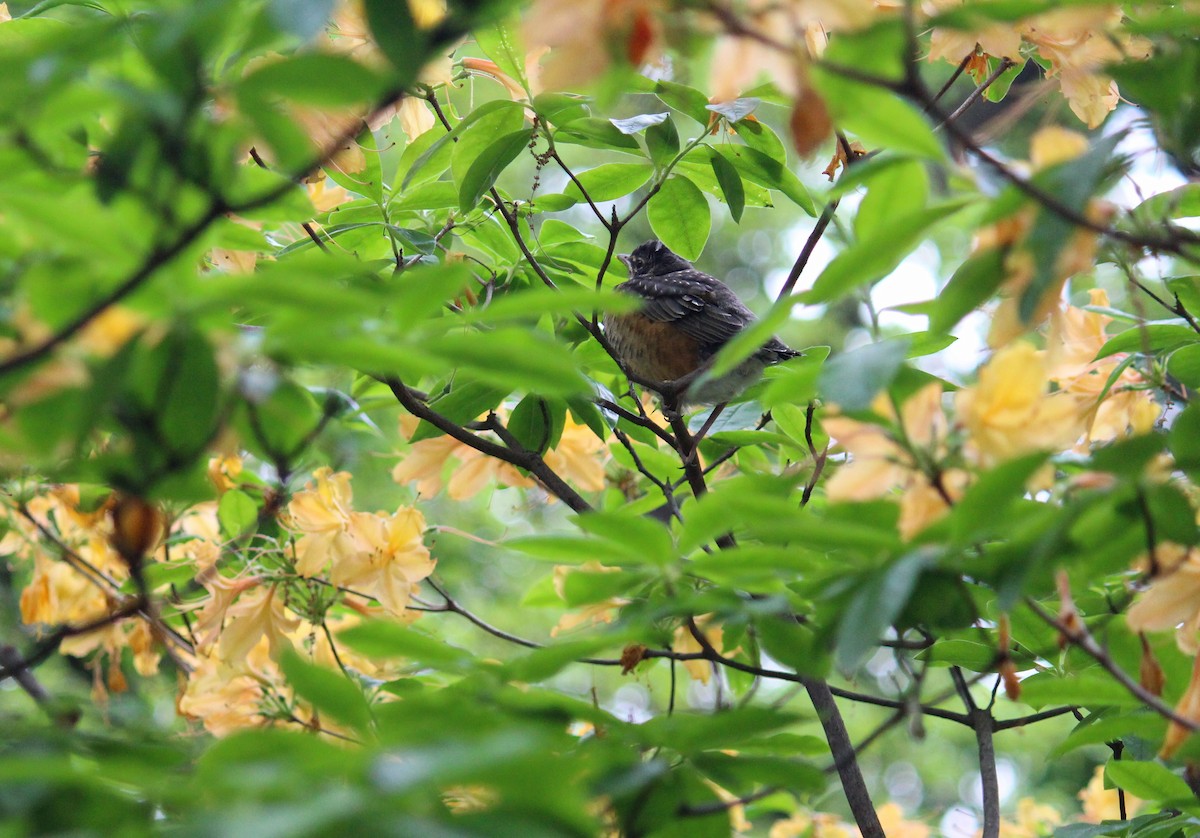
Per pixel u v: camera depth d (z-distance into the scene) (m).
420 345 2.99
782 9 2.89
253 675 6.24
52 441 3.04
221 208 2.80
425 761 2.22
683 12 2.85
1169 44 3.63
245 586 6.15
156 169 2.83
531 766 2.41
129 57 3.44
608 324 13.38
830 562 4.12
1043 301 3.30
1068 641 3.87
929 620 3.43
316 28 2.61
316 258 3.37
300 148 2.85
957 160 3.71
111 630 6.86
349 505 6.29
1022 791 17.23
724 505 3.34
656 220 7.95
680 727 3.48
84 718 4.27
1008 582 3.30
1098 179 3.03
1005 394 3.38
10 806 2.70
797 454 8.09
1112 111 5.50
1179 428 3.63
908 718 4.08
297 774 2.39
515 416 7.53
